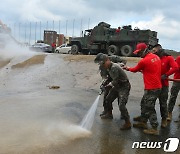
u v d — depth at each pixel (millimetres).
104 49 21703
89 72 13469
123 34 20125
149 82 5359
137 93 9867
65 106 7812
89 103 8344
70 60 16797
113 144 4957
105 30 21250
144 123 5898
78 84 11820
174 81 6305
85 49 23047
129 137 5336
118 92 5828
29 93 9930
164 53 6059
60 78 12867
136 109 7645
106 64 5645
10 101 8391
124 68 5816
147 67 5363
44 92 10156
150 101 5387
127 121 5773
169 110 6766
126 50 19953
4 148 4594
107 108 6590
